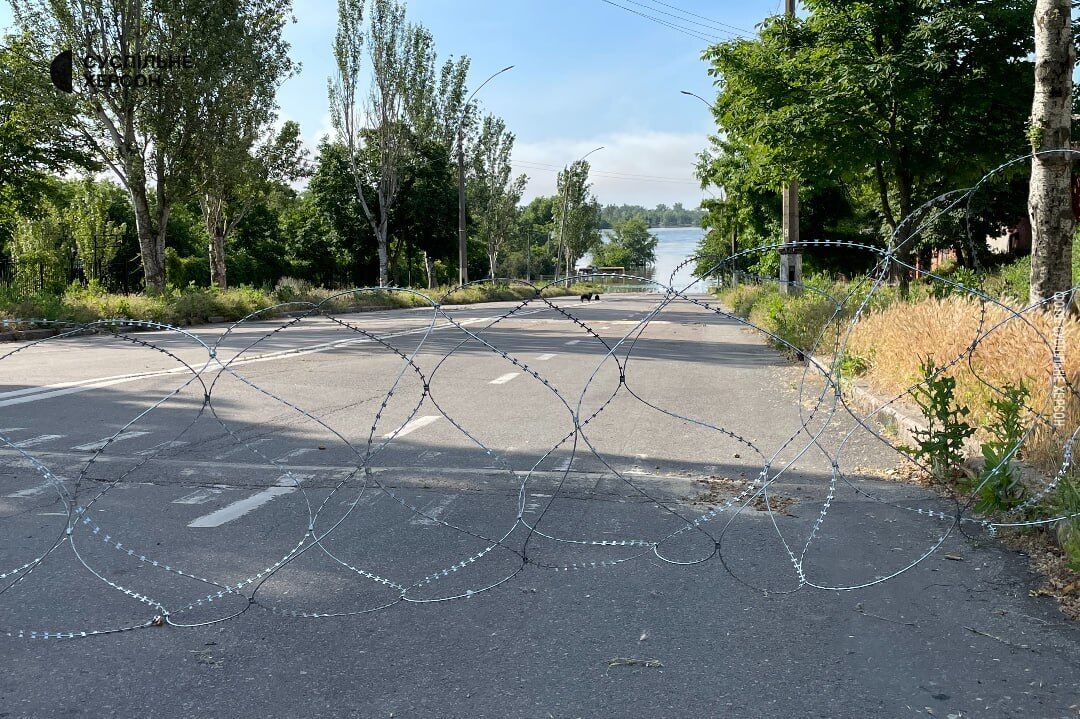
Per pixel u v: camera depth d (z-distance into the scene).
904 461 7.17
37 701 3.19
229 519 5.54
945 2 16.84
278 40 36.47
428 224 65.94
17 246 41.69
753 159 21.52
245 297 33.03
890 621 4.00
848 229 41.69
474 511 5.81
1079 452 5.72
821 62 18.12
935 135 17.70
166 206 34.16
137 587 4.36
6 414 9.25
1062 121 9.68
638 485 6.52
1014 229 37.84
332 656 3.60
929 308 10.21
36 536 5.14
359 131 54.59
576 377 13.39
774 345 18.34
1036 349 7.50
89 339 20.09
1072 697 3.27
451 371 13.95
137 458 7.24
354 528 5.39
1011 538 5.17
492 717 3.10
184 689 3.30
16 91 31.31
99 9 31.00
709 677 3.42
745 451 7.84
